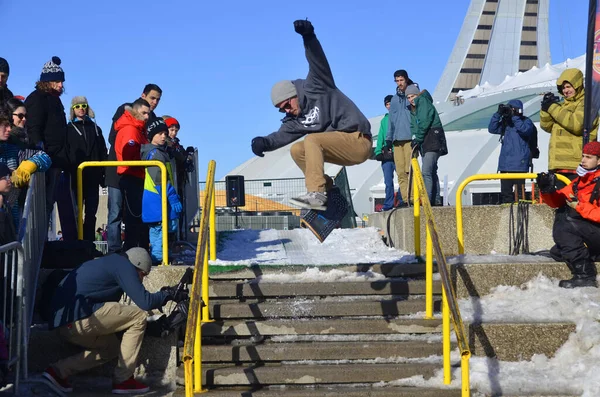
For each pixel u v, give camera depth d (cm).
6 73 655
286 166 6881
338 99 575
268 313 637
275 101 571
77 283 575
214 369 573
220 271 696
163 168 721
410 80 1034
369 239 956
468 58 19150
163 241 722
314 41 548
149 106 789
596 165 651
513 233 813
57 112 750
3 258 557
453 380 557
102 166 768
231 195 1439
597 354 566
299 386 570
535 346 587
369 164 5891
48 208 735
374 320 621
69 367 577
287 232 1020
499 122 919
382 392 541
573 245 660
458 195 727
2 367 509
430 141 958
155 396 572
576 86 759
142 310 586
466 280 670
